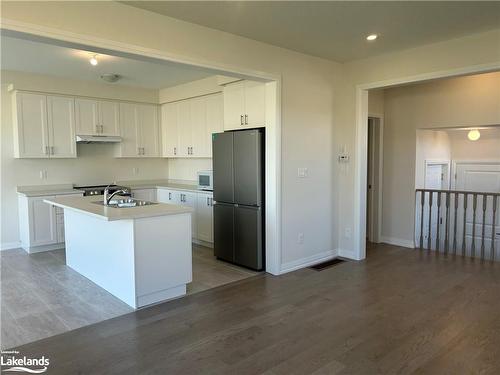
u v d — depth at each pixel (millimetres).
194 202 5754
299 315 3164
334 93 4820
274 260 4262
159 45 3098
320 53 4332
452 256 5023
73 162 6035
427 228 5836
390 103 5637
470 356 2496
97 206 3736
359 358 2484
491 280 4012
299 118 4391
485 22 3307
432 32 3570
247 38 3748
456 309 3256
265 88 4223
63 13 2582
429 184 5988
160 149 6848
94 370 2371
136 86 6238
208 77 5531
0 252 5266
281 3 2889
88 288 3822
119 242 3441
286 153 4277
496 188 6043
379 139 5699
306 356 2516
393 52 4270
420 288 3785
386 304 3381
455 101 4977
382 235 5844
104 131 6059
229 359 2486
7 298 3553
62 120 5590
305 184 4547
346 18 3211
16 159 5465
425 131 5660
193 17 3164
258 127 4414
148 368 2389
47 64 4691
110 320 3080
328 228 4918
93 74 5258
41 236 5258
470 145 6320
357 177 4785
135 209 3498
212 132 5730
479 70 3613
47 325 2994
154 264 3385
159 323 3023
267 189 4262
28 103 5258
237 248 4586
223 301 3488
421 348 2604
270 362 2445
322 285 3904
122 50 2885
